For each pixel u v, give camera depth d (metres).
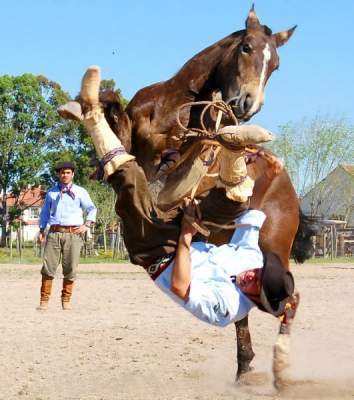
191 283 5.21
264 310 5.52
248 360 7.12
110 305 13.30
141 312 12.29
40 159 56.47
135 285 17.61
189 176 5.50
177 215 5.42
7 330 10.11
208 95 7.86
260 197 7.38
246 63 7.95
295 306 6.58
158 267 5.29
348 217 46.31
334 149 42.88
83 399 6.23
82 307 12.94
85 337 9.56
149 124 7.55
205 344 9.20
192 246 5.61
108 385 6.83
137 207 5.26
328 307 13.20
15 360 8.02
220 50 7.95
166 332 10.06
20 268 24.53
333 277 20.86
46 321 11.05
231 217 5.27
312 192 43.59
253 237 5.66
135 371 7.51
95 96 5.41
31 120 56.06
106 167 5.32
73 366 7.73
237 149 5.02
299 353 8.69
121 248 37.25
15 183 57.06
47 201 12.49
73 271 12.52
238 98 7.90
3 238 57.12
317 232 8.34
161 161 6.81
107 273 22.67
